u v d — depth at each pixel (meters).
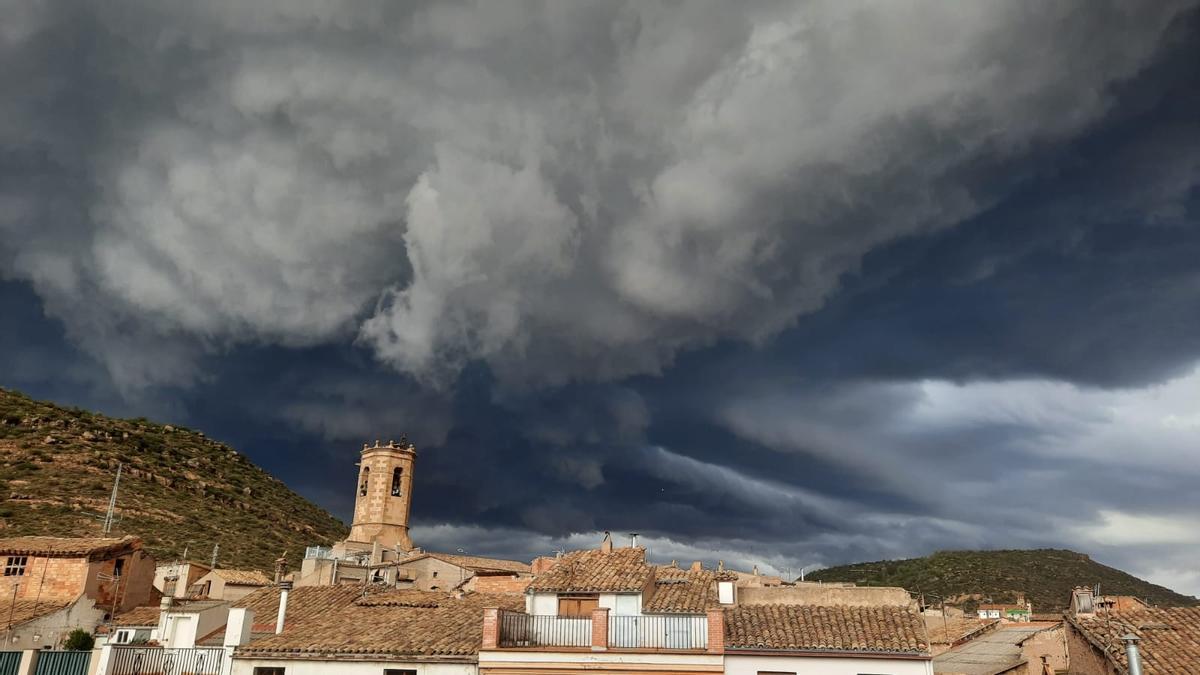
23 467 111.88
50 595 49.47
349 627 37.06
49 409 139.62
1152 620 29.19
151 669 35.22
